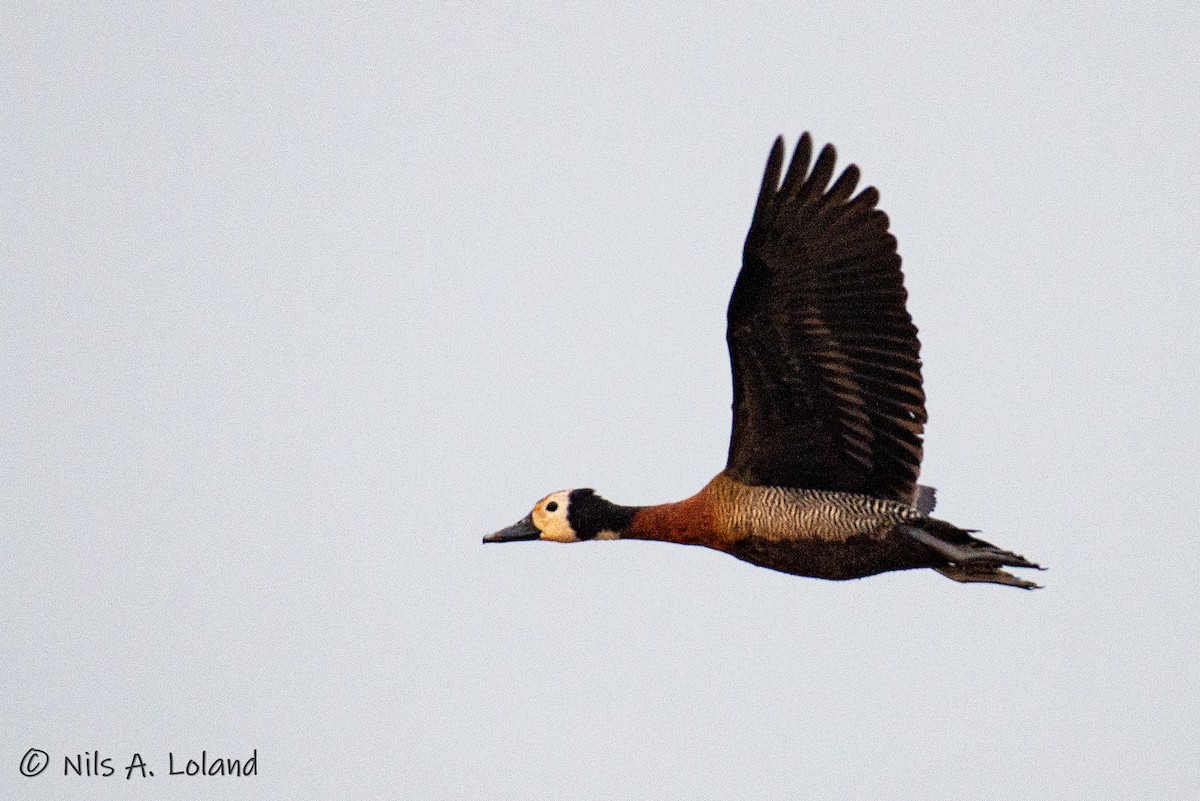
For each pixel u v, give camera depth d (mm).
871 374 13570
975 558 13195
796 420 14000
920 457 13797
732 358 13875
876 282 13219
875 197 12984
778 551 14336
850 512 13969
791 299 13445
